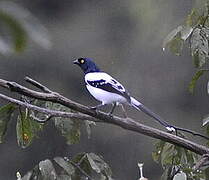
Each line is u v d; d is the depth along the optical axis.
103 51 13.06
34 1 12.62
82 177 5.54
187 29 5.27
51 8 12.89
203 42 5.19
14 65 12.59
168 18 12.92
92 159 5.59
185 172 5.27
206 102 13.02
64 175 5.48
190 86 5.58
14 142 13.05
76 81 13.12
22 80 12.77
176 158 5.51
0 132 5.00
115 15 13.09
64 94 13.13
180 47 5.30
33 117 5.02
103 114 4.75
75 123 5.63
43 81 12.93
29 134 5.16
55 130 12.91
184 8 12.82
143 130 4.82
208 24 5.32
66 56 12.98
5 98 4.80
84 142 13.02
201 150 4.88
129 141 13.10
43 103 5.62
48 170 5.42
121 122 4.78
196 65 5.23
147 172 13.12
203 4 5.28
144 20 13.02
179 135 5.55
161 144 5.66
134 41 13.11
